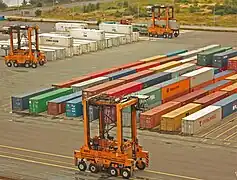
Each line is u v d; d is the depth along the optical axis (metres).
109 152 47.12
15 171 49.06
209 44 127.12
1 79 91.12
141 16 177.88
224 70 91.19
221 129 61.09
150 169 49.03
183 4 199.00
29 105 69.88
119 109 45.81
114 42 128.12
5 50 114.81
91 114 64.12
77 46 116.00
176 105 65.38
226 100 67.75
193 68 84.44
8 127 63.69
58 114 68.44
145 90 67.56
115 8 198.88
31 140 58.53
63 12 194.12
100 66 101.12
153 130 60.94
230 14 178.88
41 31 148.62
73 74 93.88
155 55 112.19
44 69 99.62
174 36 141.62
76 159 48.91
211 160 51.31
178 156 52.50
